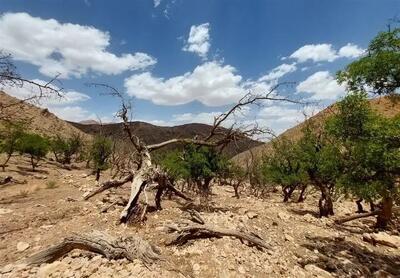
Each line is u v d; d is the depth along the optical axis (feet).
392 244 48.19
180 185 108.06
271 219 54.29
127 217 42.78
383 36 34.40
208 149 79.15
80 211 52.70
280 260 34.37
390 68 33.53
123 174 87.56
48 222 46.60
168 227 37.63
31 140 146.61
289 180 96.12
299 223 56.24
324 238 47.88
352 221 68.49
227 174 102.42
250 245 37.09
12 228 43.11
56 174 142.10
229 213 52.26
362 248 45.47
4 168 134.72
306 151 71.15
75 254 29.66
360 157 36.37
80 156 202.59
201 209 61.21
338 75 37.70
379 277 34.24
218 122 61.67
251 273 28.96
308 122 75.00
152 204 56.29
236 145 62.44
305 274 31.71
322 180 70.74
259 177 119.55
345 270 35.06
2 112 53.16
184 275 26.43
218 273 27.71
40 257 27.94
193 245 34.06
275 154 102.17
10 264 27.73
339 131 37.55
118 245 28.45
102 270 25.31
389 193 37.86
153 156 97.35
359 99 35.50
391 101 36.58
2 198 70.28
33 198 70.23
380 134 32.89
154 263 27.50
